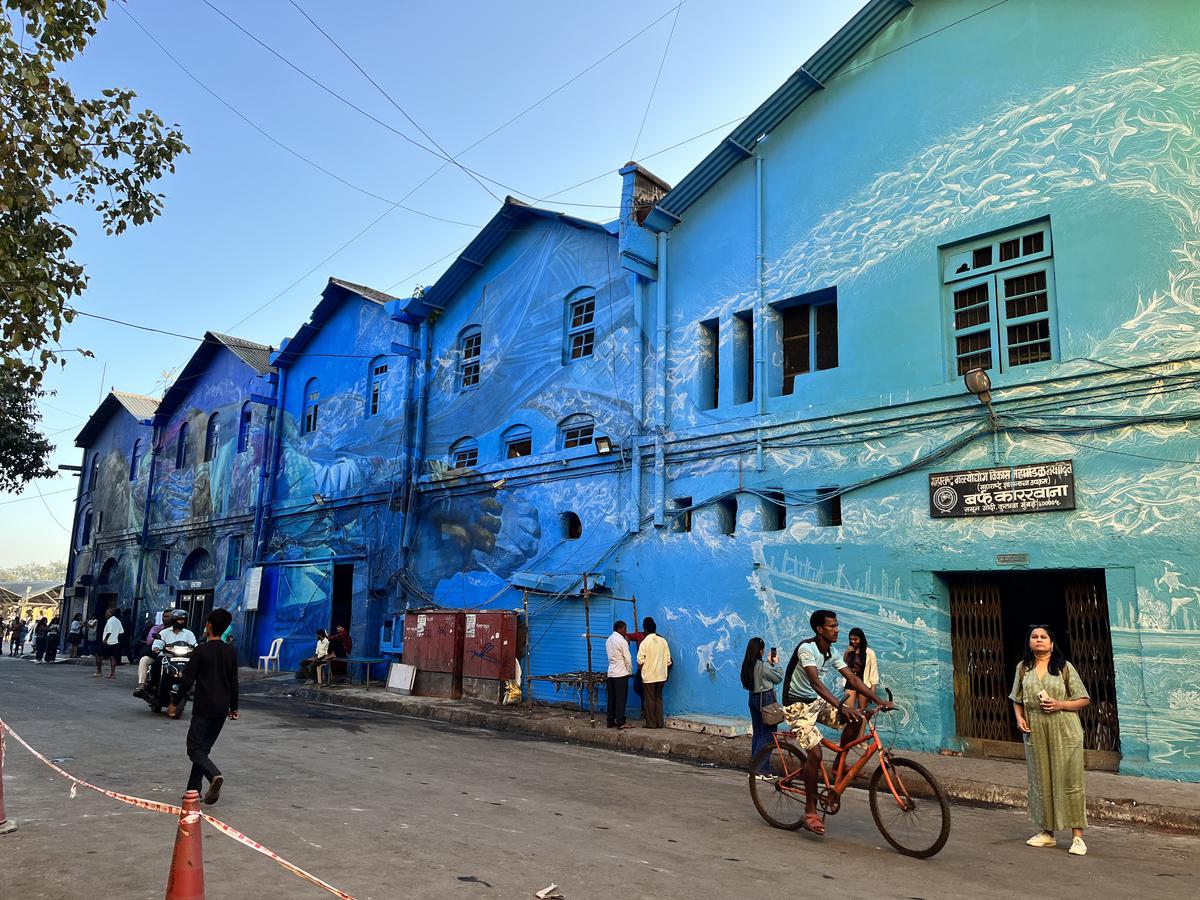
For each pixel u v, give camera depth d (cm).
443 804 750
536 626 1641
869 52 1314
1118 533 981
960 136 1194
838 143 1334
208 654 738
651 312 1564
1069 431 1034
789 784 701
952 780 914
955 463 1125
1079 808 663
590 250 1720
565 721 1355
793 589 1262
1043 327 1098
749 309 1413
